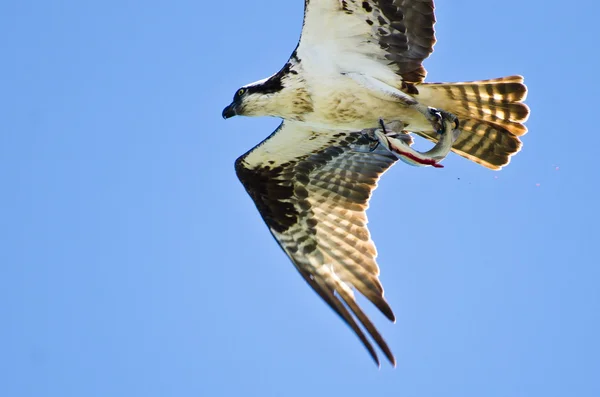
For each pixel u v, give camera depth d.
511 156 13.90
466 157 14.17
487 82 13.30
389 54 13.24
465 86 13.32
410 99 13.28
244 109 14.00
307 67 13.47
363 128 13.75
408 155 12.89
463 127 13.90
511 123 13.62
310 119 13.84
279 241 15.06
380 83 13.29
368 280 14.55
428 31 12.96
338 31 13.11
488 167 14.08
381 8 12.78
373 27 12.98
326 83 13.45
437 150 12.96
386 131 13.32
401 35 13.03
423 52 13.14
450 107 13.61
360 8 12.80
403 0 12.71
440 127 13.11
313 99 13.59
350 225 15.00
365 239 14.85
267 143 14.88
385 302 14.35
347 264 14.73
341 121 13.72
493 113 13.57
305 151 14.98
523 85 13.29
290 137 14.75
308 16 13.02
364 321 14.28
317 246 14.95
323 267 14.80
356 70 13.36
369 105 13.45
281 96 13.71
